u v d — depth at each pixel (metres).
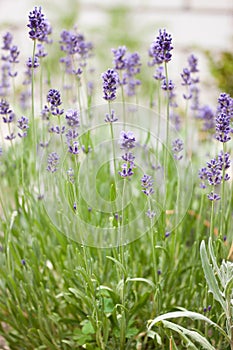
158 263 1.05
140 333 1.03
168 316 0.90
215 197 0.93
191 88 1.21
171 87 0.99
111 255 1.02
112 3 3.03
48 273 1.05
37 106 1.48
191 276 1.00
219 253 0.99
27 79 1.25
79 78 1.07
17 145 1.15
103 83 0.93
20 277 1.02
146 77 1.95
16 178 1.10
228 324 0.92
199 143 1.27
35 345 1.04
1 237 1.07
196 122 1.28
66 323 1.04
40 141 1.07
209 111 1.21
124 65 1.06
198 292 1.01
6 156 1.12
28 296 1.01
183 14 2.96
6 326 1.12
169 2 3.02
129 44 2.37
